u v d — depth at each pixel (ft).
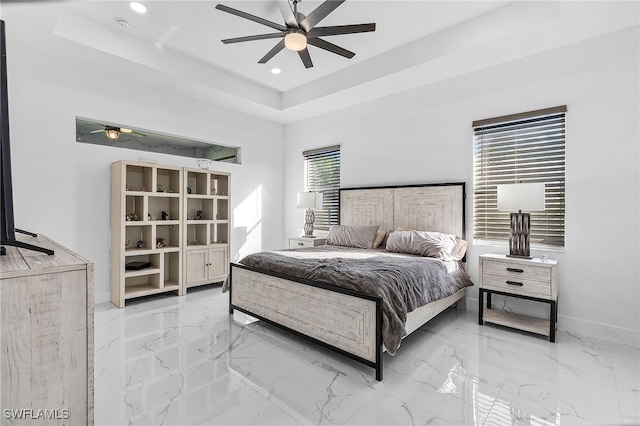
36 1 8.42
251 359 7.90
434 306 9.70
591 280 9.57
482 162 11.90
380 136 14.76
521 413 5.85
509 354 8.27
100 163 12.22
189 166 15.01
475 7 9.53
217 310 11.72
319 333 8.21
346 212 15.84
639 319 8.84
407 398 6.31
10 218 3.84
